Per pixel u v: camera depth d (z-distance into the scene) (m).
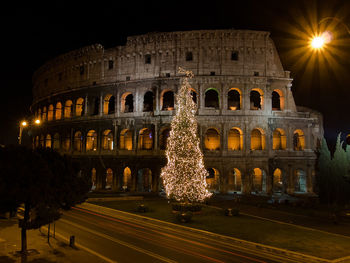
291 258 26.11
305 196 67.44
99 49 81.31
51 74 92.69
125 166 74.25
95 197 62.03
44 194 24.69
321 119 83.62
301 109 84.81
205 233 33.78
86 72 82.94
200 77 70.56
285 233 34.03
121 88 77.12
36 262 23.55
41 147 29.42
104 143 80.75
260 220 41.41
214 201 58.66
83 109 86.50
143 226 37.50
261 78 70.69
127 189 74.81
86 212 46.94
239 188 73.38
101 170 76.94
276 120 70.75
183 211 43.81
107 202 56.38
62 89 88.00
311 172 71.50
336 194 54.59
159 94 72.94
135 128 74.12
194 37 73.06
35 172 24.20
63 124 85.12
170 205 52.78
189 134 47.50
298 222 40.88
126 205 52.53
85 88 81.06
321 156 57.34
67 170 27.36
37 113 99.50
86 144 80.56
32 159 24.53
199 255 25.67
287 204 55.03
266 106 71.00
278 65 73.38
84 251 26.27
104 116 78.25
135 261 23.67
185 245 28.80
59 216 27.50
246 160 68.94
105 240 29.94
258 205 52.25
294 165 70.88
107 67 80.25
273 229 35.94
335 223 40.00
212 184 73.88
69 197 26.52
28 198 24.38
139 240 30.22
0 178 22.89
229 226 37.00
